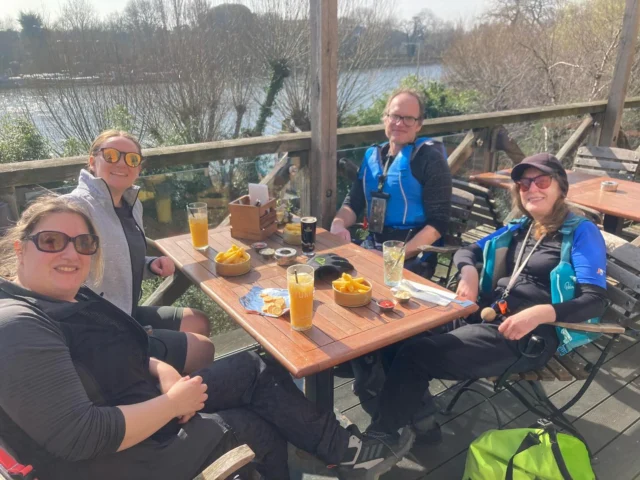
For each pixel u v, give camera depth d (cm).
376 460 168
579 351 277
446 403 236
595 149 425
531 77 1282
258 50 1299
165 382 154
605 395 242
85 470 123
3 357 110
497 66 1355
